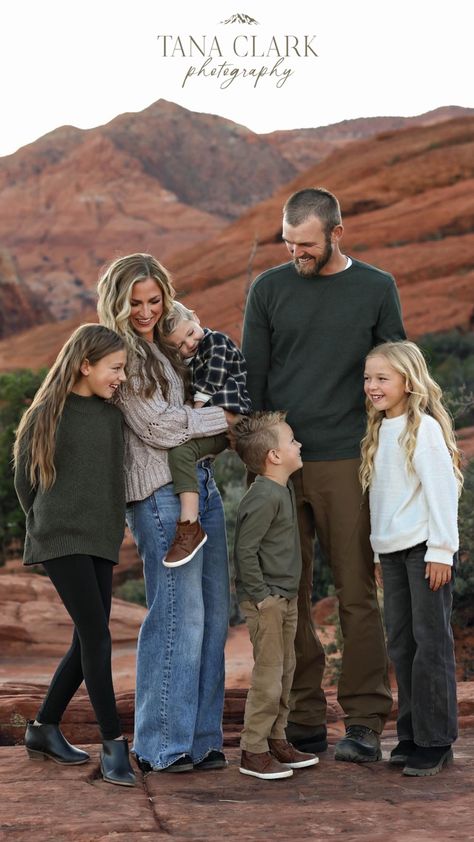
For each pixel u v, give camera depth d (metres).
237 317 41.94
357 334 4.32
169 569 4.01
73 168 81.06
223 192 82.94
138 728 4.08
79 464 3.90
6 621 11.70
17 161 83.56
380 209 47.94
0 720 5.80
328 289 4.32
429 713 4.02
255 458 4.14
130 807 3.53
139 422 3.98
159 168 82.38
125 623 12.15
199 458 4.09
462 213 44.22
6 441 19.05
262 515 4.06
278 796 3.71
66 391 3.89
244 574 4.06
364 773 4.05
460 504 8.84
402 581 4.16
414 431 4.04
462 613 8.65
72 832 3.26
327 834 3.25
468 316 36.28
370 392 4.13
